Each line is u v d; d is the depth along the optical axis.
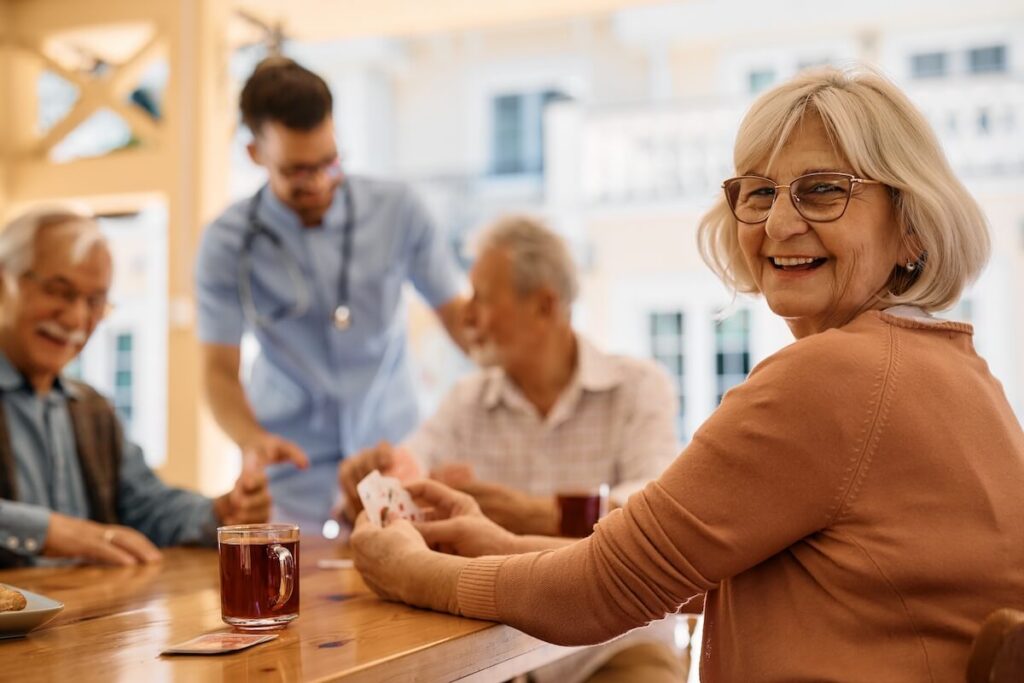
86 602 1.44
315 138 2.35
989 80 8.26
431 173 12.55
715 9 10.23
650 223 8.77
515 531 1.88
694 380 8.63
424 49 12.62
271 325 2.62
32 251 2.04
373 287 2.64
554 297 2.15
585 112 9.17
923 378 1.06
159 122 4.25
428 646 1.10
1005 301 7.89
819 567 1.05
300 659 1.04
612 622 1.12
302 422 2.71
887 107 1.16
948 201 1.14
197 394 4.07
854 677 1.01
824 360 1.05
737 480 1.05
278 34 4.17
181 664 1.03
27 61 4.42
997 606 1.01
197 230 4.14
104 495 2.16
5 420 2.05
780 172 1.18
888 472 1.03
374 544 1.38
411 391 2.86
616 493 1.95
